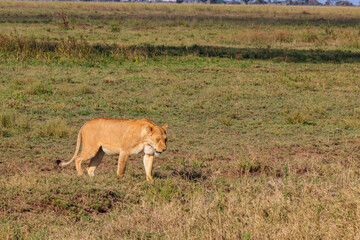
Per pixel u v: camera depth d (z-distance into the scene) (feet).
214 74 91.50
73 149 46.32
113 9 317.83
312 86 79.97
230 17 268.82
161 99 69.87
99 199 31.35
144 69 94.32
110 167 42.14
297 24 215.92
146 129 33.45
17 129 51.80
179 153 46.70
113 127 34.83
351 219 26.30
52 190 31.50
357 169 39.34
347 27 200.85
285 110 64.49
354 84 84.53
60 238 24.66
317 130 56.39
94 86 77.56
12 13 238.68
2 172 38.09
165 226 26.86
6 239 23.95
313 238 24.40
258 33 152.05
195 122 59.00
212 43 141.08
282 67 101.14
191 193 33.17
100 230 26.43
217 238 24.48
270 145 49.49
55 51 102.99
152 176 37.37
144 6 364.58
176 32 170.50
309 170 41.16
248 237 24.27
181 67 97.86
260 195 31.24
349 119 61.05
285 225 26.25
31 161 41.93
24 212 28.58
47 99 66.39
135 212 28.91
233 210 28.60
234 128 56.80
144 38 148.36
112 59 102.53
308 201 29.50
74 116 59.11
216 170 41.22
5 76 80.89
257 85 82.48
